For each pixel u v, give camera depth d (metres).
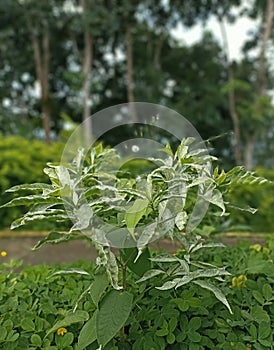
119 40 16.52
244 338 1.67
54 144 5.76
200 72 16.19
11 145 5.51
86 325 1.58
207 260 2.27
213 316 1.79
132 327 1.71
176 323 1.67
